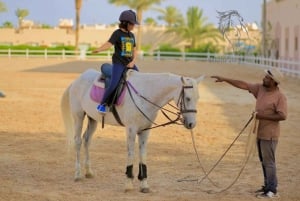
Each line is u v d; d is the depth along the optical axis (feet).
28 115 61.52
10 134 49.80
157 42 289.33
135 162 38.42
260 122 29.55
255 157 40.55
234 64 172.24
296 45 151.94
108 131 51.52
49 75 125.08
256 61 157.38
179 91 28.50
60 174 35.14
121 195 29.99
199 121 58.49
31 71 139.74
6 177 33.86
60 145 44.80
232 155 41.60
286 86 98.63
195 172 35.99
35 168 36.63
